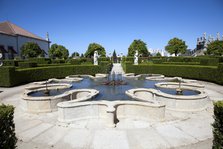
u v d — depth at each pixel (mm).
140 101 7172
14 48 47906
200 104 7352
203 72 15969
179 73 18422
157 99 8242
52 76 18844
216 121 3303
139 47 56812
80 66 20500
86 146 4613
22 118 6797
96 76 17203
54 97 7648
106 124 6008
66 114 6285
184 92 9445
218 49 41375
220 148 3184
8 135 3258
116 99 8477
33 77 17047
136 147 4527
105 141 4852
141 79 15406
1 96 10883
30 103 7430
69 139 5012
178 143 4703
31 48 42344
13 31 48750
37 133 5441
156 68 20016
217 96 10016
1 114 3068
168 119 6465
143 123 6145
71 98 8664
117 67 34531
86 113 6574
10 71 13914
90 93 8852
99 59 40594
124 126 5895
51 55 57250
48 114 7227
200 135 5148
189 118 6539
